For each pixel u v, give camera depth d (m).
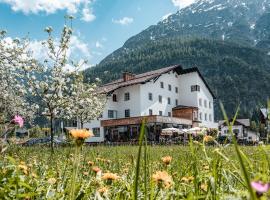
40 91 20.88
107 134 56.72
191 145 2.17
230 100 197.50
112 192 2.48
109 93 58.12
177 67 66.88
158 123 50.97
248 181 0.81
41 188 2.35
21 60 19.89
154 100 61.44
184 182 2.54
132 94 59.59
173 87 66.75
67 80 22.94
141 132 1.20
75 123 49.59
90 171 3.54
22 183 2.16
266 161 1.86
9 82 19.77
